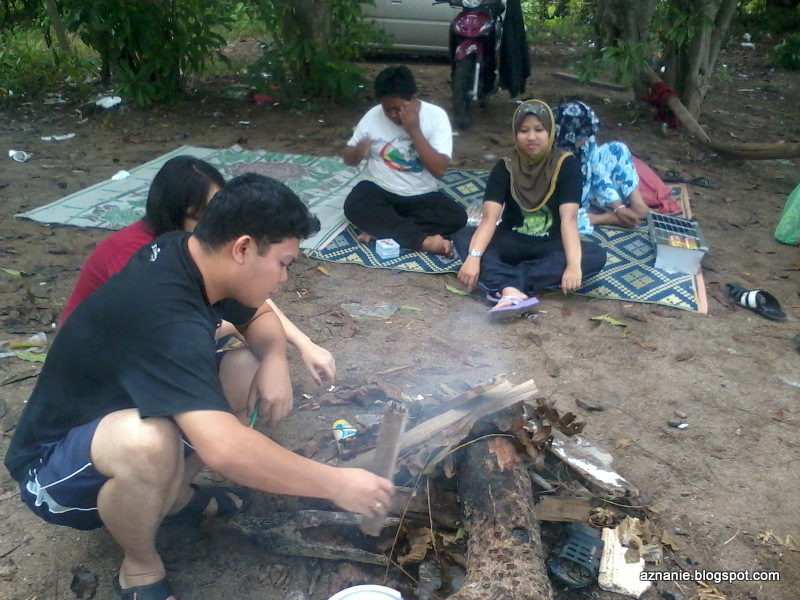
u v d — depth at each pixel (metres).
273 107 7.61
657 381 3.42
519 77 7.40
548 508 2.37
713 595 2.28
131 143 6.46
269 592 2.25
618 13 7.31
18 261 4.30
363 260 4.49
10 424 2.94
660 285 4.29
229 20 7.64
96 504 1.94
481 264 4.12
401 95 4.33
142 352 1.74
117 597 2.14
